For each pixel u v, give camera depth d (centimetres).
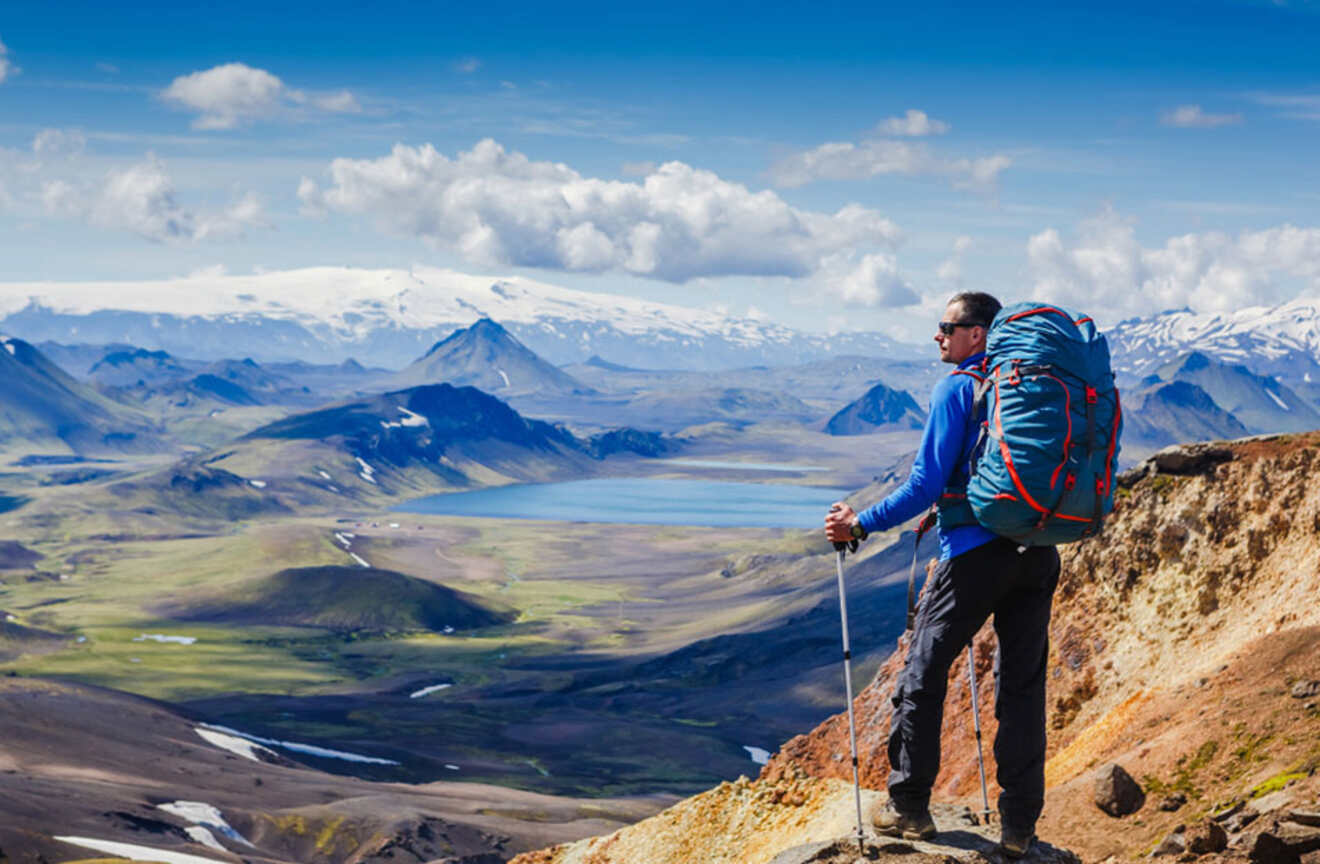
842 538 888
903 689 876
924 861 841
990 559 817
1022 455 766
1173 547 2100
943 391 830
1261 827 1063
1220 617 1959
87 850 16838
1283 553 1934
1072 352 785
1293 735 1405
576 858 1739
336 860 19250
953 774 1817
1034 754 848
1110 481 781
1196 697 1667
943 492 838
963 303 858
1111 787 1441
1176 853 1161
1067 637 2172
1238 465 2081
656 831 1645
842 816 1352
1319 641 1609
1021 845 851
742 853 1476
